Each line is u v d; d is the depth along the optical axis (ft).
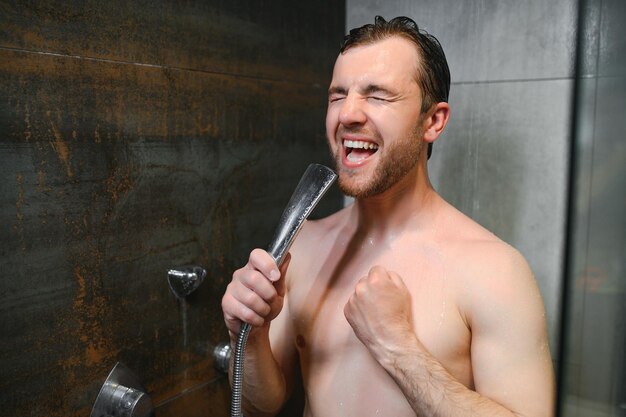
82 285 2.59
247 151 3.58
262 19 3.61
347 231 2.75
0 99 2.20
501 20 3.75
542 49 3.61
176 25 3.00
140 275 2.89
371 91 2.31
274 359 2.68
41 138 2.37
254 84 3.59
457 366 2.24
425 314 2.27
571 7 3.48
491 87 3.83
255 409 2.73
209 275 3.36
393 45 2.35
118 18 2.68
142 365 2.94
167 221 3.03
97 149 2.62
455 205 4.05
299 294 2.70
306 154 4.16
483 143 3.90
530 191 3.74
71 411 2.57
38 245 2.38
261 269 2.19
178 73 3.03
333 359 2.47
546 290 3.73
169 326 3.09
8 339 2.29
